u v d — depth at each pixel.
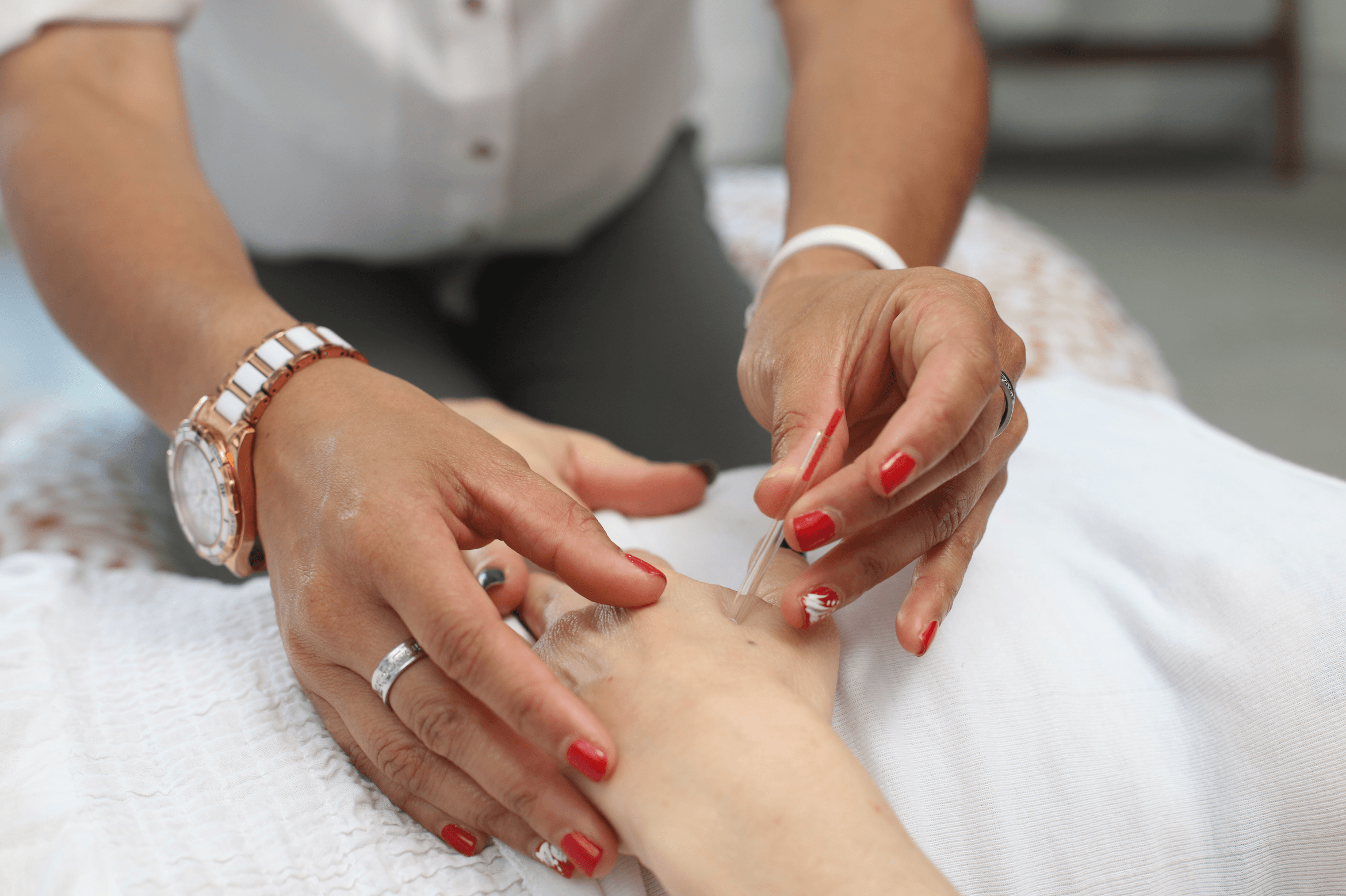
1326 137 3.33
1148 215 2.87
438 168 0.88
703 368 0.90
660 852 0.31
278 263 0.97
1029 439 0.56
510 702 0.33
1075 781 0.38
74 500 0.78
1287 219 2.79
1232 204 2.96
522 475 0.39
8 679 0.43
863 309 0.42
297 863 0.36
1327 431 1.61
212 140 0.89
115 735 0.41
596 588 0.38
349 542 0.37
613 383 0.90
